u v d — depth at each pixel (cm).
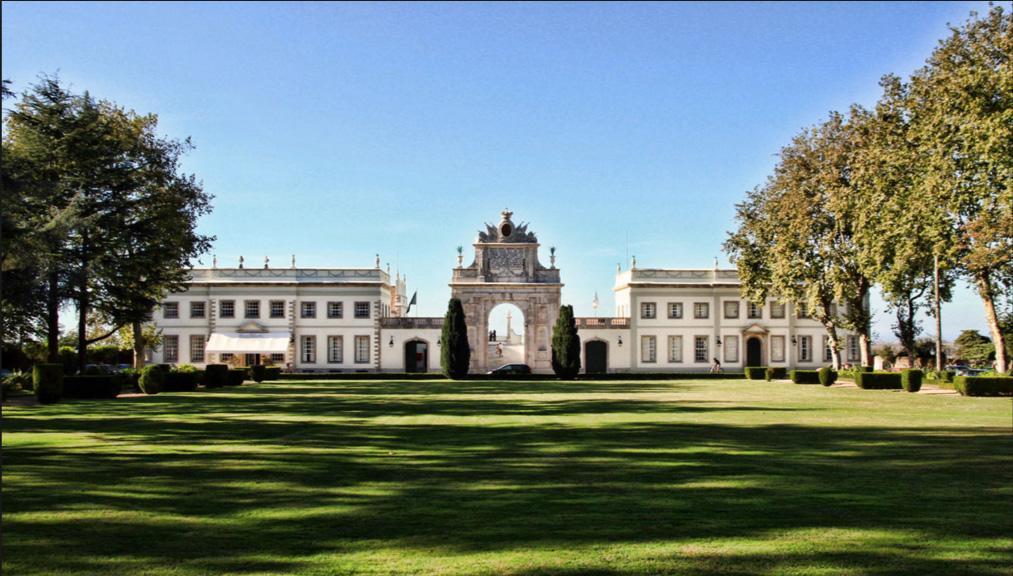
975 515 1138
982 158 3950
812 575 855
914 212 4456
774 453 1795
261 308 8150
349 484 1391
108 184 4516
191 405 3388
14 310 3694
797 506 1202
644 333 8462
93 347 7375
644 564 894
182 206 4934
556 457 1733
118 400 3741
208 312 8131
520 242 8231
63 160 4319
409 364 8300
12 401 3619
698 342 8475
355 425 2464
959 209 4231
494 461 1673
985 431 2281
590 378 6994
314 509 1182
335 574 859
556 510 1174
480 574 858
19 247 3250
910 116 4734
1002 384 4106
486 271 8188
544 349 8162
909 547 965
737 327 8488
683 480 1432
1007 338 6669
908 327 6169
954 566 886
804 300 6116
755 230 6450
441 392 4581
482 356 8131
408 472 1524
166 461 1669
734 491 1323
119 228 4512
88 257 4409
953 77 4119
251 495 1291
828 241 5644
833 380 5450
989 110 3944
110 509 1182
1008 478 1455
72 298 4284
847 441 2028
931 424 2498
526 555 930
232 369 5706
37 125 4306
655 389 5009
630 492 1316
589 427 2398
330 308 8200
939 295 5384
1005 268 4475
